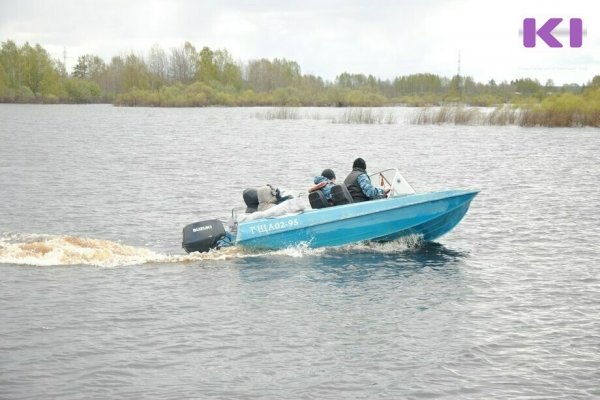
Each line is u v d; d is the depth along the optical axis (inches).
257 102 5802.2
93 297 534.6
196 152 1747.0
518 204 943.0
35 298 530.0
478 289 561.0
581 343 449.4
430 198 685.9
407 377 402.3
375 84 7519.7
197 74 6668.3
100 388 386.9
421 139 2124.8
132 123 3184.1
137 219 847.7
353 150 1797.5
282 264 632.4
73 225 809.5
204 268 617.6
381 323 485.1
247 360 424.5
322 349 441.1
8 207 916.0
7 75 6579.7
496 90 5733.3
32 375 401.4
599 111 2534.5
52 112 4500.5
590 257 660.7
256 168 1403.8
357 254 668.7
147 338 456.4
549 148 1776.6
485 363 420.5
